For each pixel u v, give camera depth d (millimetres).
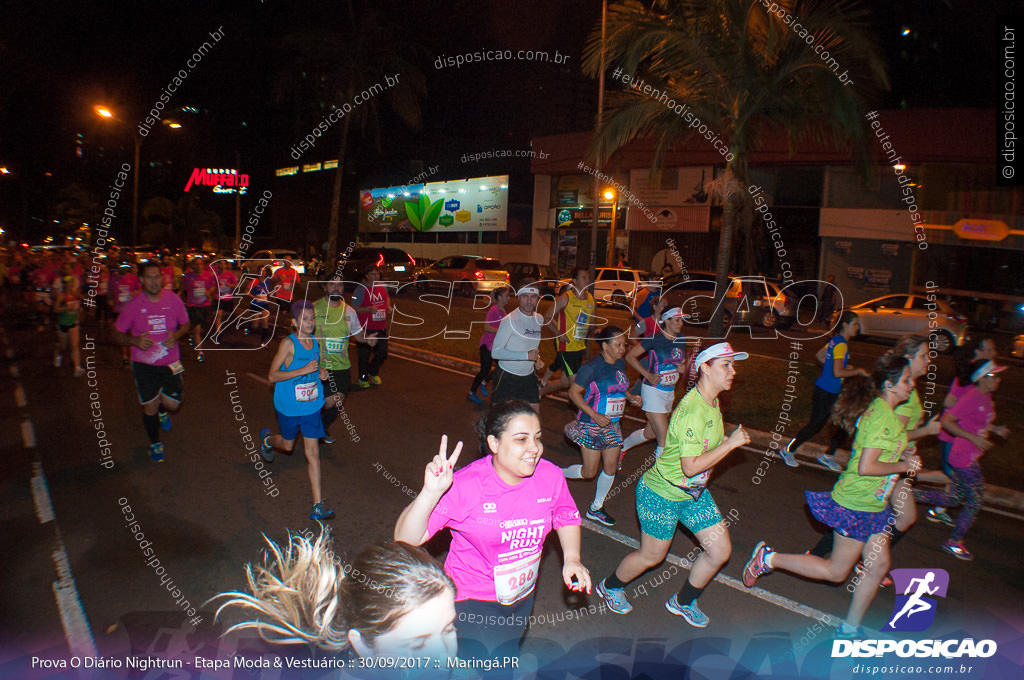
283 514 5664
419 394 10516
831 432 8547
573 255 33531
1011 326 18562
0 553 4824
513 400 2805
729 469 7285
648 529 4027
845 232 25641
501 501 2785
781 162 25594
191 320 12891
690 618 4125
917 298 18562
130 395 9984
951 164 23938
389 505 5945
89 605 4109
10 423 8312
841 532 3932
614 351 5367
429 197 39219
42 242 44625
